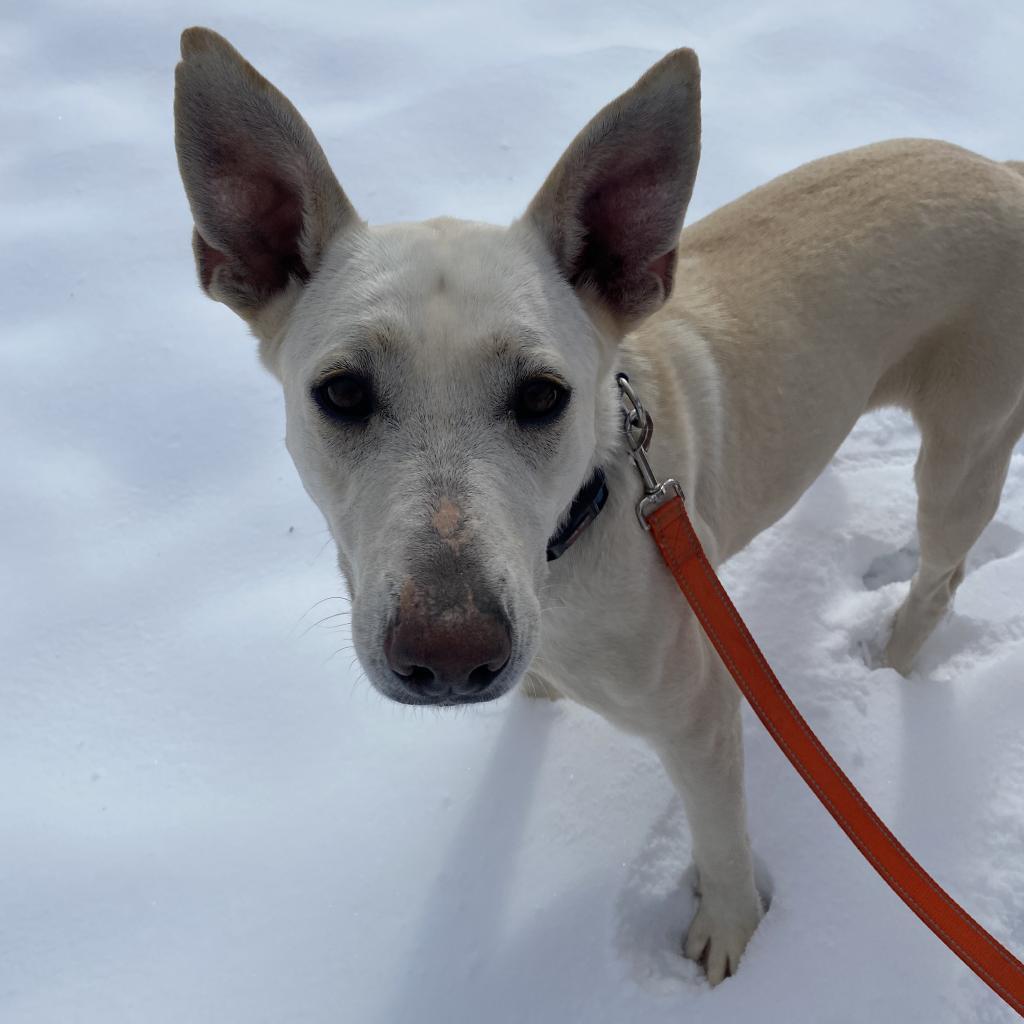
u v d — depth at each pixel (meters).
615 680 0.51
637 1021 0.57
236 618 0.76
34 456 0.87
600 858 0.63
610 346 0.49
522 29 1.27
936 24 1.27
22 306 0.99
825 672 0.72
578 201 0.47
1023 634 0.74
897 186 0.63
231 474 0.85
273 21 1.29
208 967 0.60
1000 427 0.65
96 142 1.16
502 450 0.42
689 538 0.50
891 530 0.82
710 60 1.23
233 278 0.48
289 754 0.69
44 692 0.72
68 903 0.63
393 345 0.41
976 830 0.64
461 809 0.66
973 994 0.57
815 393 0.62
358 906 0.62
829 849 0.63
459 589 0.38
